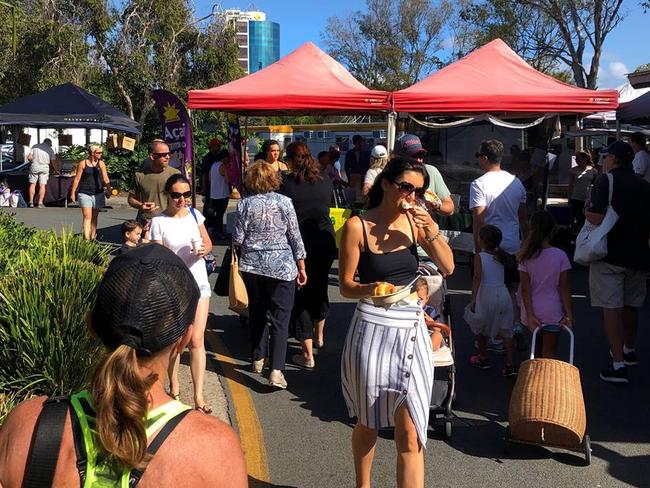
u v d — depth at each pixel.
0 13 25.09
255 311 5.93
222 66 28.94
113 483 1.54
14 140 25.08
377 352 3.30
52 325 4.86
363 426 3.51
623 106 11.15
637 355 6.71
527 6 36.06
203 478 1.58
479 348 6.26
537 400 4.36
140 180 7.45
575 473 4.33
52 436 1.56
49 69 27.00
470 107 10.04
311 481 4.21
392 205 3.42
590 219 5.84
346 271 3.44
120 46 27.86
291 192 6.29
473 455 4.57
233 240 5.67
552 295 5.36
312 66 11.03
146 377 1.58
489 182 6.63
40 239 7.49
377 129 26.69
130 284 1.60
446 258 3.49
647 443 4.77
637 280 6.00
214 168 13.63
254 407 5.35
